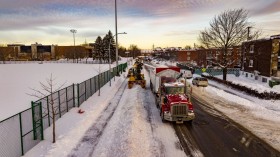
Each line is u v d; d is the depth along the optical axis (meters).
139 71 38.28
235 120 17.84
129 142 13.05
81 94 21.92
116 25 45.88
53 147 12.23
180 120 16.55
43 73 54.38
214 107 22.11
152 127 15.98
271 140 13.78
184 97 17.77
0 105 23.12
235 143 13.34
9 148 10.68
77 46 137.75
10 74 52.00
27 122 12.19
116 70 49.09
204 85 35.41
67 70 62.03
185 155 11.73
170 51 144.88
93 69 64.44
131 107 21.14
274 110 21.39
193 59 115.56
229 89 34.31
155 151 12.12
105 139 13.49
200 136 14.42
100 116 18.16
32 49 140.25
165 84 19.81
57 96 17.62
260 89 29.20
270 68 39.88
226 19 42.16
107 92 28.64
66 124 15.79
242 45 51.41
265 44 41.38
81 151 11.92
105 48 104.19
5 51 129.12
